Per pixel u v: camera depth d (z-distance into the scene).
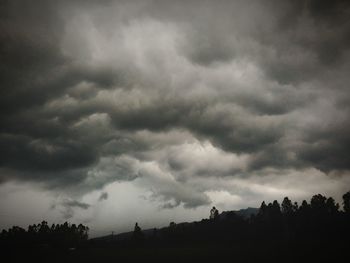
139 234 152.88
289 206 140.12
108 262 103.25
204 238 137.75
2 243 141.50
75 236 156.88
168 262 95.06
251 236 128.25
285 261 78.38
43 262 111.69
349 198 124.31
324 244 92.75
